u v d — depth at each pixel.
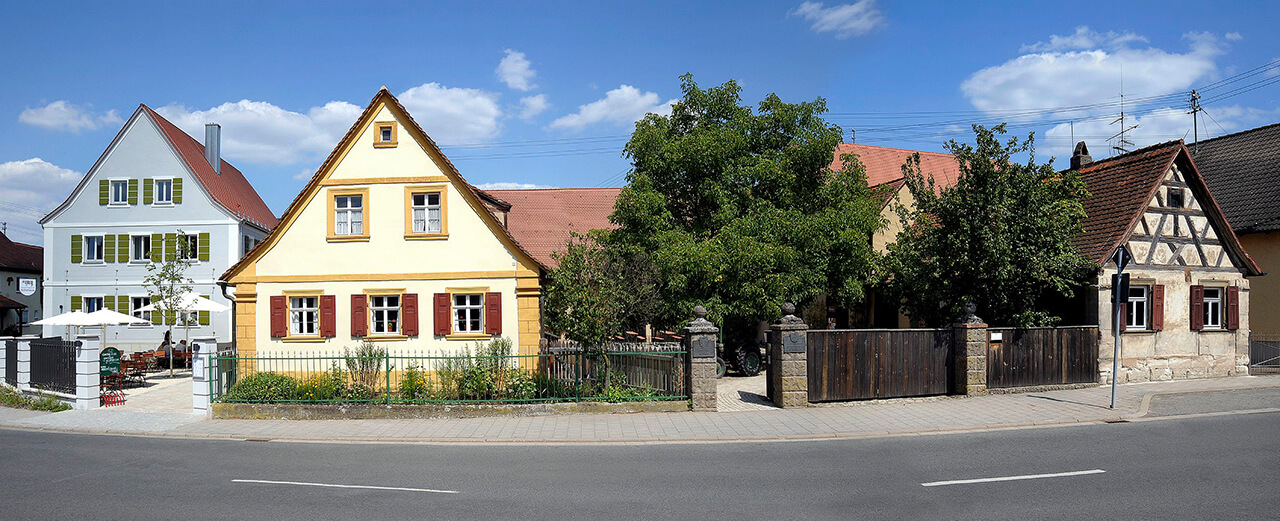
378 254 20.70
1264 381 19.11
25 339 20.34
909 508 8.13
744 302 20.28
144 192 37.88
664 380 15.82
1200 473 9.62
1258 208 24.39
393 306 20.97
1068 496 8.53
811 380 15.77
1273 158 25.81
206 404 15.98
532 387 15.77
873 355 16.25
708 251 20.05
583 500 8.63
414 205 21.02
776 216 21.27
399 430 13.96
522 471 10.35
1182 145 19.50
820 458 11.05
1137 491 8.73
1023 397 16.59
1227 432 12.67
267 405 15.58
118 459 11.66
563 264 16.14
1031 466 10.20
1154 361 19.17
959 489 8.95
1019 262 17.25
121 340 37.25
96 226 37.81
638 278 19.56
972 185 17.67
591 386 15.80
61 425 15.30
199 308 25.14
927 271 18.23
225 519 7.93
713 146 22.22
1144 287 19.27
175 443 13.27
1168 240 19.52
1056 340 17.78
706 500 8.60
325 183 20.84
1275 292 23.55
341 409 15.33
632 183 22.61
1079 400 16.12
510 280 20.58
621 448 12.17
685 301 20.45
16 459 11.74
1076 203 17.94
